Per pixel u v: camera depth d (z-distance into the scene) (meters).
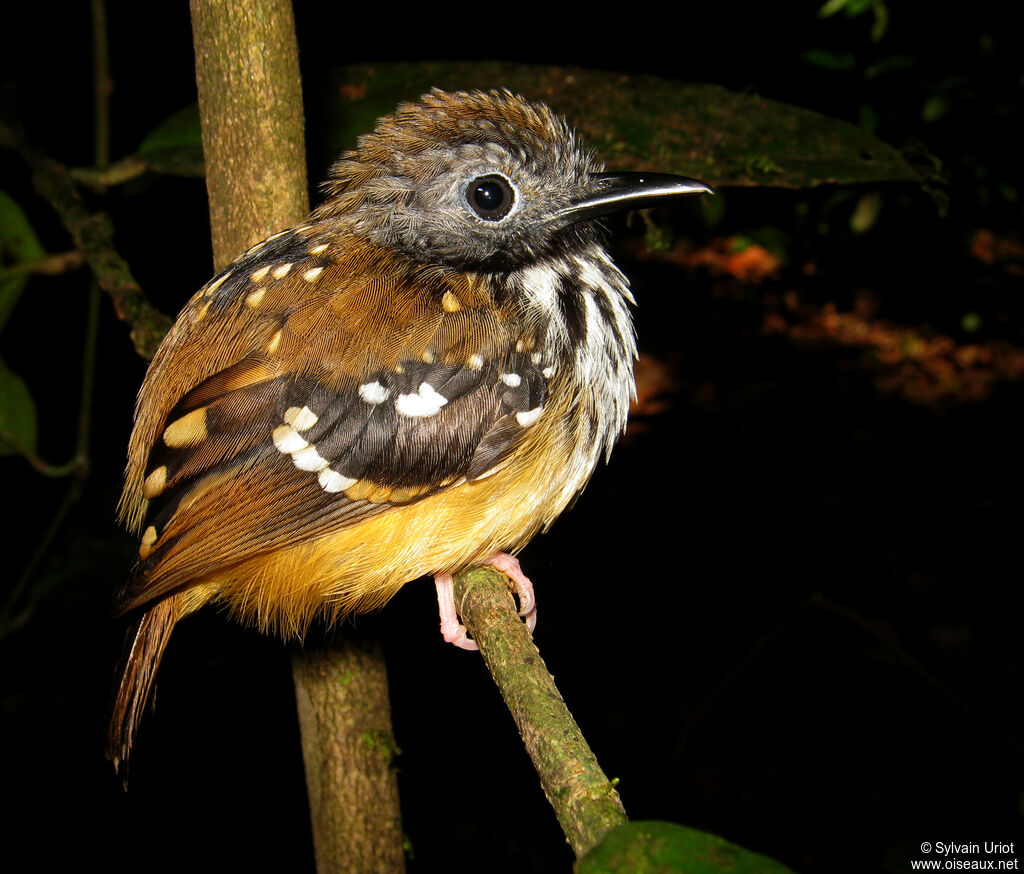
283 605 4.08
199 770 8.12
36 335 10.21
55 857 7.52
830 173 4.35
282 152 3.69
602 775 2.56
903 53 11.34
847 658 8.86
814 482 10.57
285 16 3.59
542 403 3.95
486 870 7.65
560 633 9.23
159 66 8.84
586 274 4.36
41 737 7.98
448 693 8.79
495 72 4.92
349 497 3.79
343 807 4.39
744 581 9.41
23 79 8.93
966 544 9.66
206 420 3.72
